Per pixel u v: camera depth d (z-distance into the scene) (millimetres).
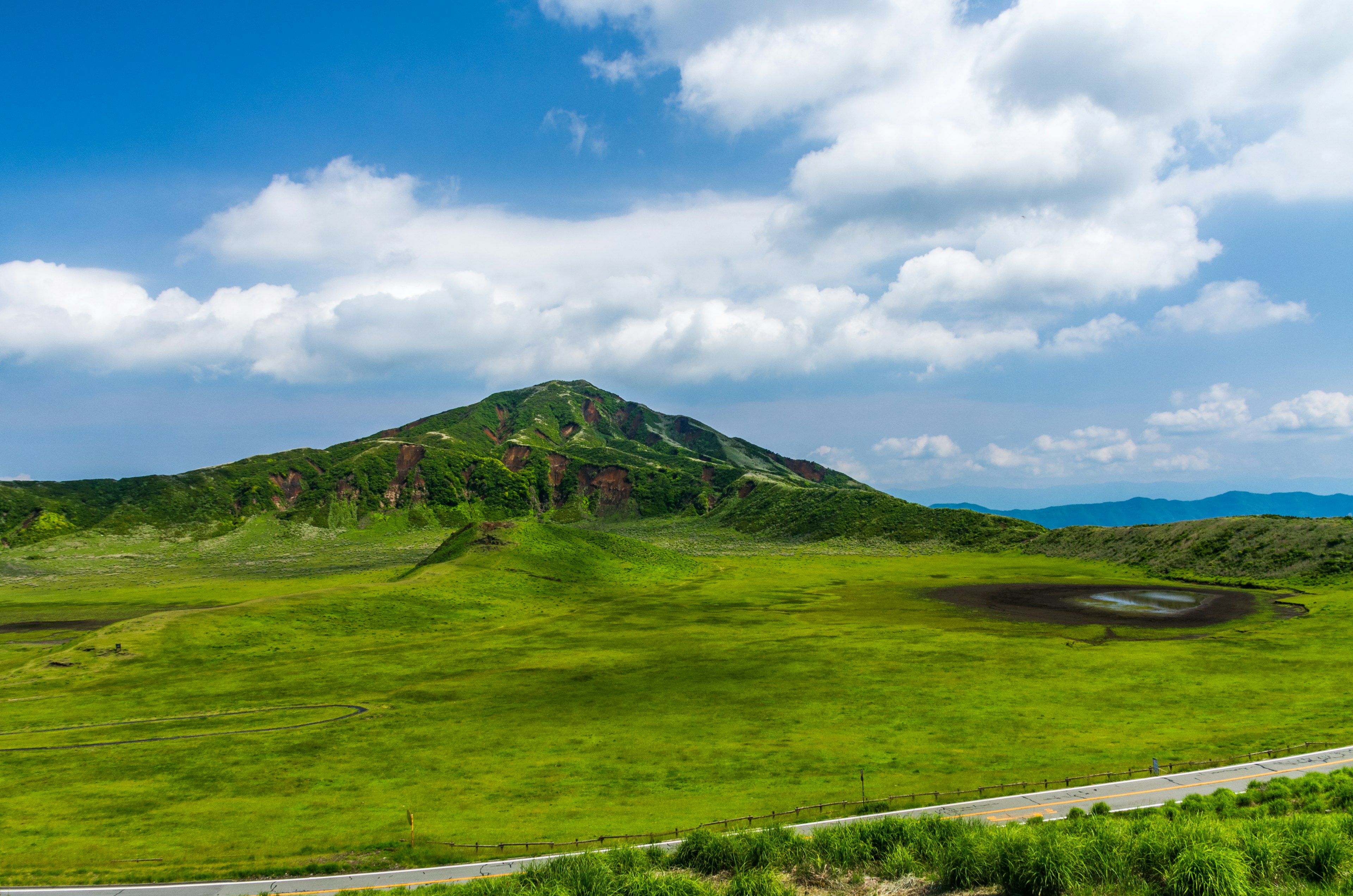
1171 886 22250
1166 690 67188
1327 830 24391
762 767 50656
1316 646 82312
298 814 45094
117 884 35000
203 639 102688
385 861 36812
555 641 104125
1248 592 126438
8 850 40156
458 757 56094
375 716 69250
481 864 35875
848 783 46406
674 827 39344
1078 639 94562
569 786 48531
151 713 72750
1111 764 46906
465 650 99375
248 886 34438
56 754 60156
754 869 28188
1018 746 52750
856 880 27234
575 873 27562
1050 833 26234
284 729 66000
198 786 51531
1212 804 35531
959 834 28875
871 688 72438
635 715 66375
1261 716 57125
